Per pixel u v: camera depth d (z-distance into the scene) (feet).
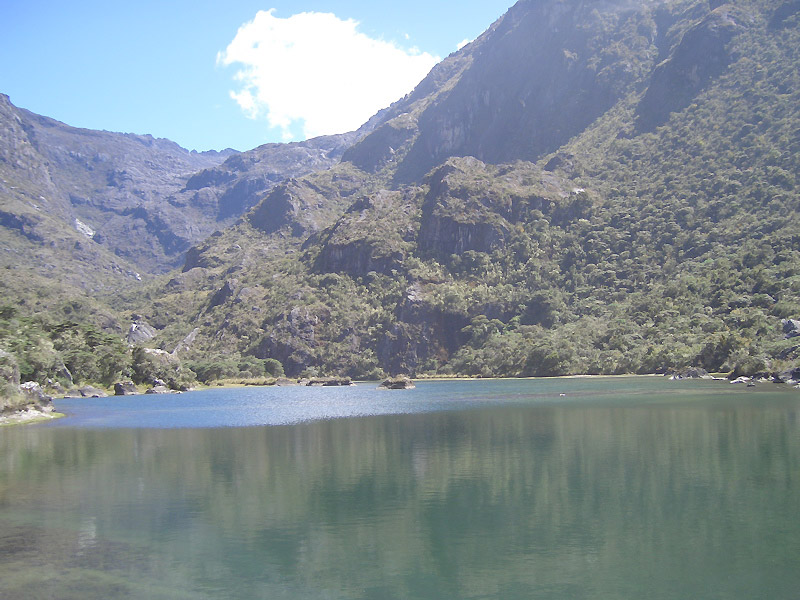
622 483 160.76
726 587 100.73
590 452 202.59
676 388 449.06
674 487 155.33
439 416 331.77
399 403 440.45
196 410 416.26
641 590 100.17
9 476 187.01
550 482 164.45
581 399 397.19
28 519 141.18
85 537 128.98
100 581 107.34
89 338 652.48
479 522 134.00
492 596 99.60
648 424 260.62
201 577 108.68
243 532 131.13
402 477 176.45
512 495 153.28
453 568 110.73
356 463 198.59
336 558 116.37
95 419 357.61
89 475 187.11
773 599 96.53
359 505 148.66
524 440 232.12
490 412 340.59
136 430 299.58
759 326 585.22
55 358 561.43
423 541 123.85
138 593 102.53
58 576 109.29
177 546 123.44
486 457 200.95
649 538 121.60
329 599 100.01
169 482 176.14
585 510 139.44
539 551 117.19
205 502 153.99
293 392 650.84
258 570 111.55
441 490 160.15
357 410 392.68
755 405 319.06
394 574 108.78
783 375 463.83
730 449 199.82
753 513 134.31
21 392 378.53
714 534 123.03
